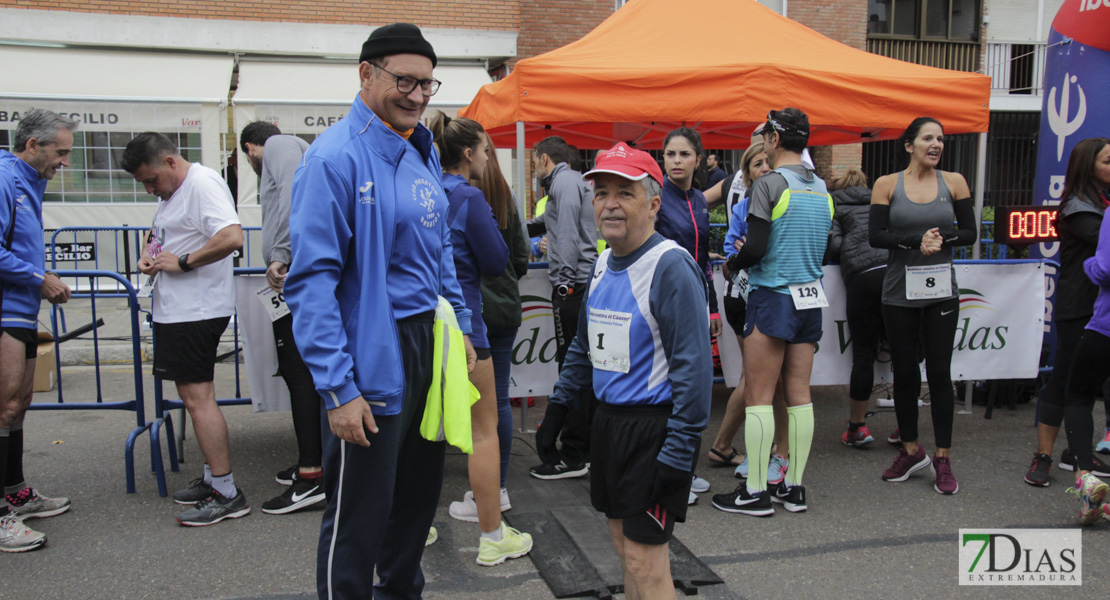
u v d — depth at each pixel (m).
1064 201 4.16
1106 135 5.55
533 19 12.88
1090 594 3.01
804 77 5.27
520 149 5.05
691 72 5.12
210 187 3.58
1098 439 5.09
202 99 10.80
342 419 2.11
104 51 11.19
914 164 4.01
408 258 2.32
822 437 5.13
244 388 6.48
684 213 3.95
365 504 2.26
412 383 2.34
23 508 3.68
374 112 2.28
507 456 3.73
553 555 3.29
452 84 11.99
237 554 3.34
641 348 2.22
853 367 4.82
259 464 4.54
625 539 2.27
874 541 3.50
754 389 3.77
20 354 3.46
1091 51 5.57
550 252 4.47
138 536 3.52
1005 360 5.24
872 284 4.61
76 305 9.45
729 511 3.84
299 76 11.58
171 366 3.62
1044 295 5.26
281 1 11.64
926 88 5.50
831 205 3.73
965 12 15.55
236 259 10.69
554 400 2.52
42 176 3.63
